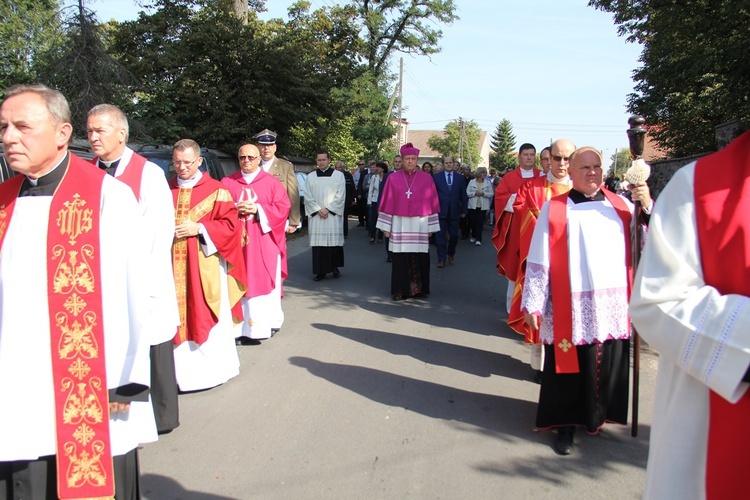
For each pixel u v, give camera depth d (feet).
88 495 7.55
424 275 26.45
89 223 7.57
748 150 5.41
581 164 12.37
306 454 12.24
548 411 12.49
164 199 11.53
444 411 14.40
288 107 60.95
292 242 46.06
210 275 15.21
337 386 15.93
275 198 19.88
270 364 17.67
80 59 38.73
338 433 13.17
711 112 50.57
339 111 73.92
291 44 65.51
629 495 10.85
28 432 7.29
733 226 5.23
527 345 19.74
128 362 7.73
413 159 25.89
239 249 16.42
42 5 47.50
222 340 16.01
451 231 36.09
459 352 18.93
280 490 10.91
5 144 7.24
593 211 12.32
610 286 12.10
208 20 57.88
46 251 7.50
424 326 21.97
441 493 10.85
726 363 4.99
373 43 111.75
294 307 24.82
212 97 56.54
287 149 68.90
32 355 7.37
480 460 12.06
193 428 13.43
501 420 13.94
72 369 7.49
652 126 62.85
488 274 32.73
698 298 5.28
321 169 30.27
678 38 43.11
